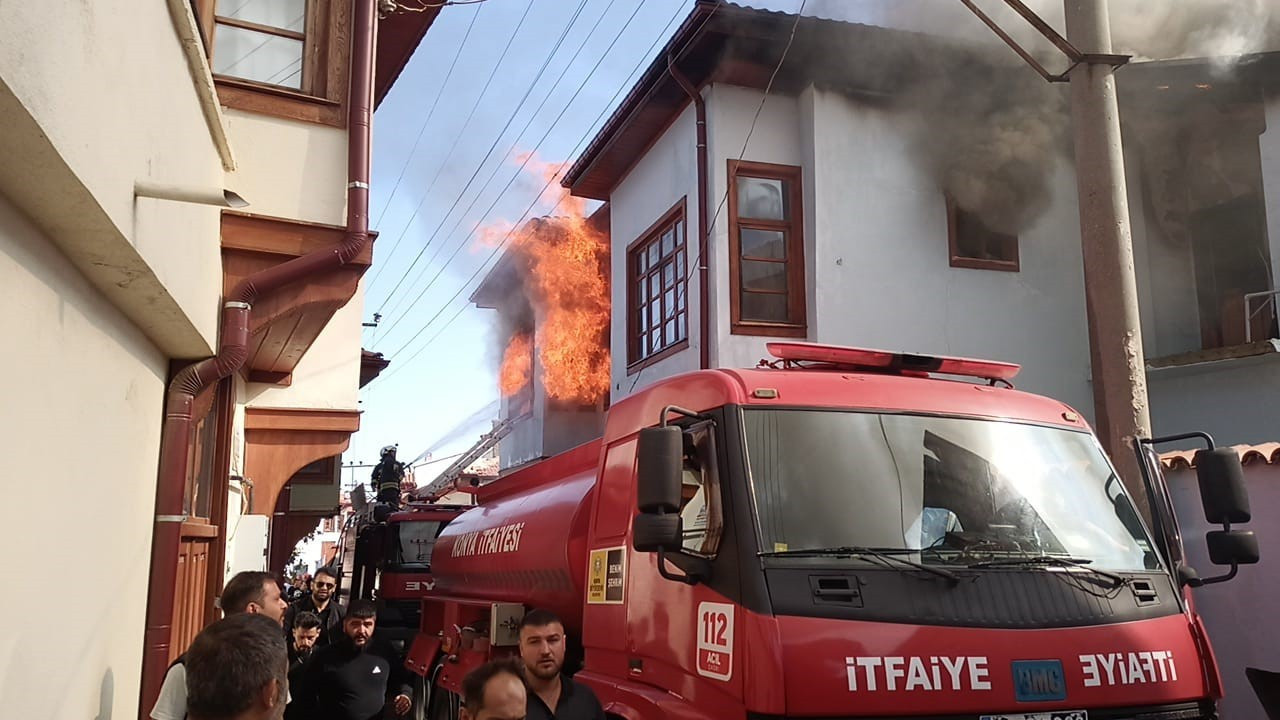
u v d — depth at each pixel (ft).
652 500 12.42
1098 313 22.09
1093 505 14.64
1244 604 21.89
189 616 21.95
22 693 9.80
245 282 21.52
